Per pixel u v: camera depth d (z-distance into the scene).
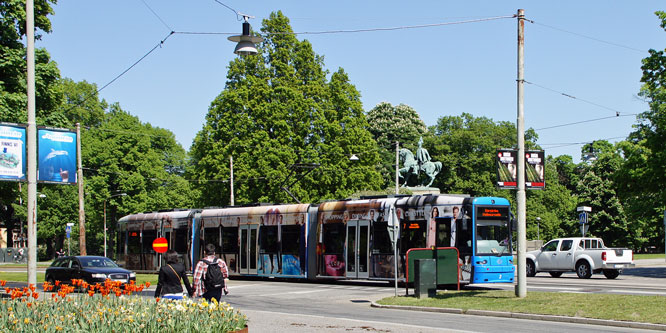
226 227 35.56
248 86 54.50
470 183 73.69
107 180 71.88
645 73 35.31
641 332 13.88
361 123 56.59
